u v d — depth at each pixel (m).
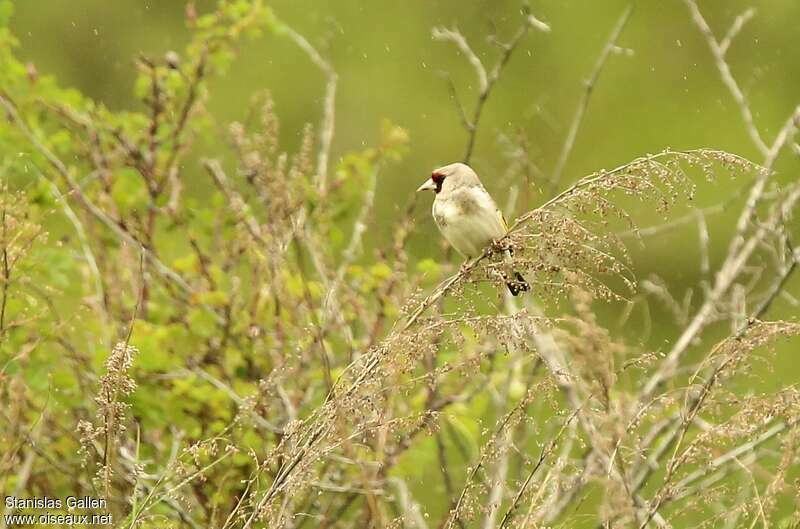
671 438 9.70
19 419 9.70
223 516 9.97
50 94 12.47
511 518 7.62
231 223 12.23
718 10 23.72
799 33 23.39
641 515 8.00
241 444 10.09
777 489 7.38
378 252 11.94
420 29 23.52
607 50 12.81
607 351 7.44
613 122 23.22
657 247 20.11
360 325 11.97
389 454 10.51
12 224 9.66
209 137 12.64
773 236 12.34
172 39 22.14
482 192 11.47
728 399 7.38
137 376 10.95
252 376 11.38
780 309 17.91
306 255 12.88
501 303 8.55
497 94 23.03
